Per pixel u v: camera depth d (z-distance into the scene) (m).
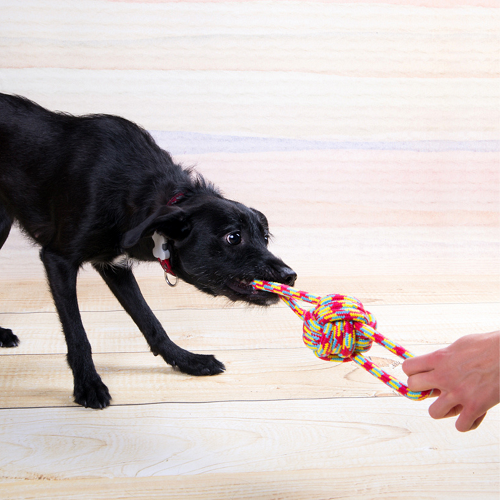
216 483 1.35
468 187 3.31
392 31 3.18
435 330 2.24
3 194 1.99
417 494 1.33
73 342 1.76
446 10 3.21
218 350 2.07
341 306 1.13
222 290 1.69
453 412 1.15
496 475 1.41
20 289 2.63
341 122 3.20
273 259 1.67
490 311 2.45
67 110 3.02
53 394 1.76
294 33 3.11
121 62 3.02
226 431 1.56
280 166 3.18
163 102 3.08
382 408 1.70
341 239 3.20
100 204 1.74
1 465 1.40
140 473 1.38
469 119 3.33
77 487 1.32
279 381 1.85
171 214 1.58
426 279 2.84
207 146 3.14
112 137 1.83
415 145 3.26
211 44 3.06
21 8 2.89
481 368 1.00
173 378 1.87
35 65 2.96
